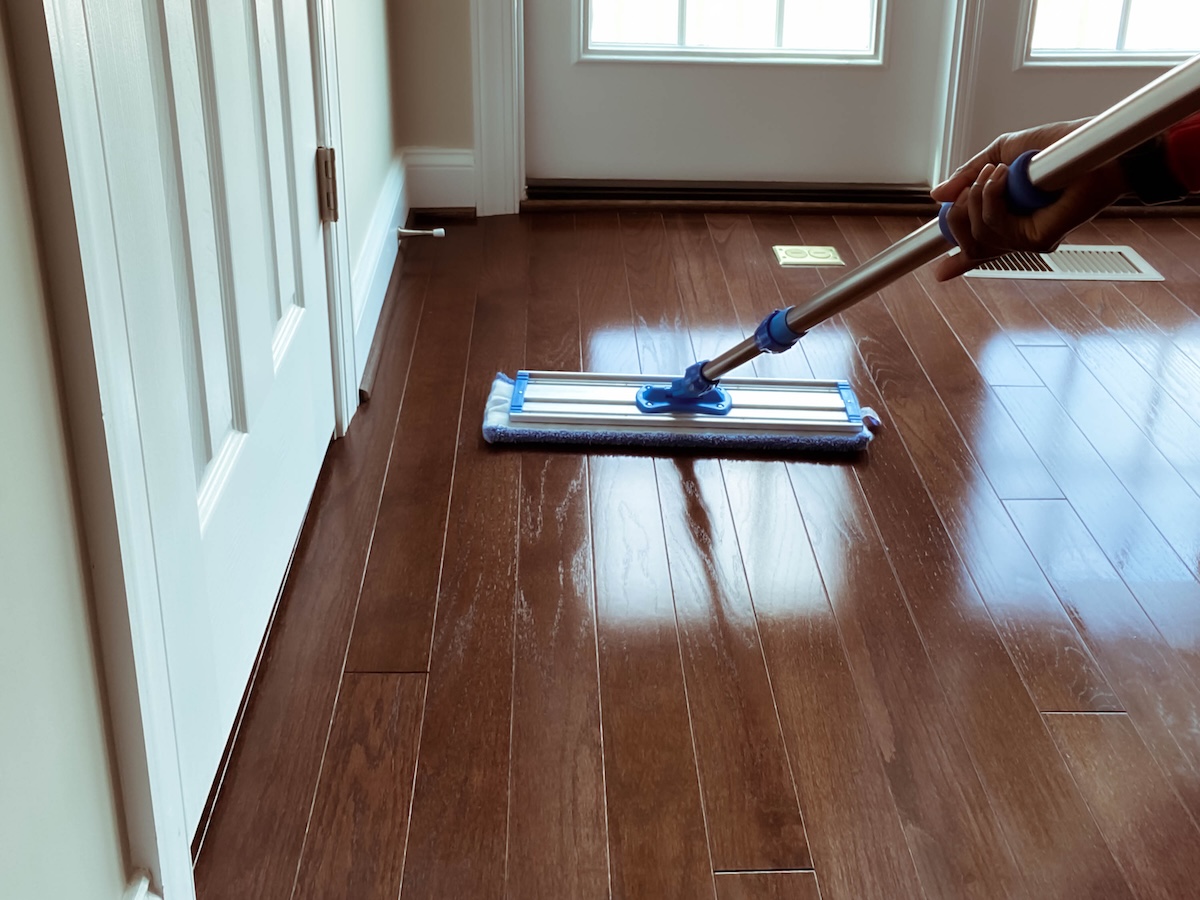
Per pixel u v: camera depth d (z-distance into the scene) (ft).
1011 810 4.09
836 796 4.13
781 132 9.40
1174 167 2.63
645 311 7.73
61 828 2.77
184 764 3.59
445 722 4.40
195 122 3.76
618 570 5.24
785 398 6.47
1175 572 5.32
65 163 2.56
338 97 5.90
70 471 2.80
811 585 5.18
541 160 9.43
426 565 5.25
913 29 9.10
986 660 4.77
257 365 4.54
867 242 8.94
